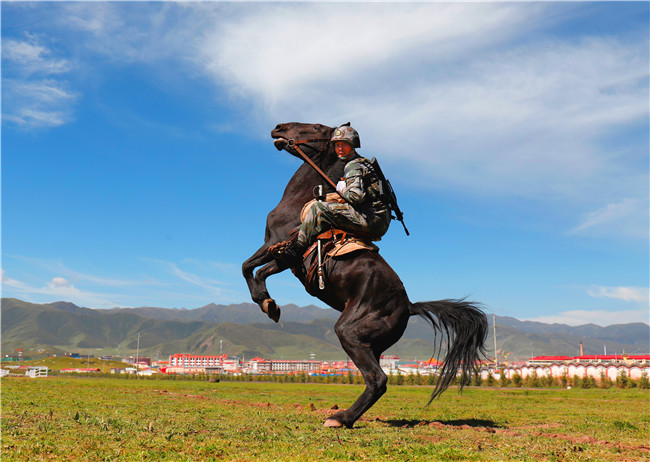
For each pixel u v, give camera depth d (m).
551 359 130.38
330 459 3.45
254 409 7.07
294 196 6.48
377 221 5.73
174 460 3.31
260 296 6.26
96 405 6.98
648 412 8.98
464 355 5.61
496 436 4.79
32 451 3.43
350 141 6.18
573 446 4.23
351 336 5.43
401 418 6.86
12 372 55.06
